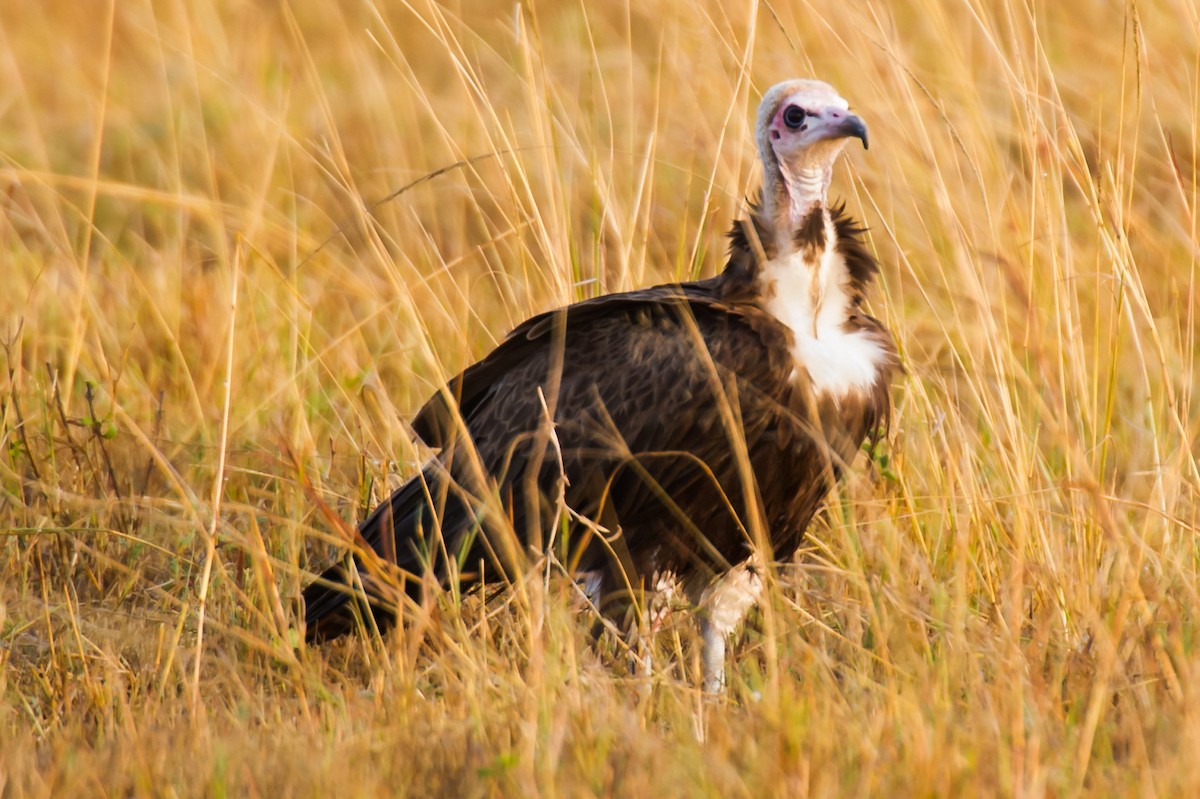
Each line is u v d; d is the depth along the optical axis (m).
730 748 10.41
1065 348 16.14
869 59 17.84
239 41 29.33
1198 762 9.74
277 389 17.12
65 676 12.62
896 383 18.36
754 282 13.50
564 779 9.88
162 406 16.81
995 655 11.58
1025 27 22.98
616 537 13.21
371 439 16.64
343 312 20.06
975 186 18.00
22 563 14.53
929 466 15.34
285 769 10.19
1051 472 15.73
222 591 14.12
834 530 15.12
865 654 12.07
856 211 19.56
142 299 20.48
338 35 29.44
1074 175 15.67
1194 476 14.52
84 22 32.28
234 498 16.27
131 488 15.68
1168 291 18.19
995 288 17.33
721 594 13.91
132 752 10.59
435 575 13.79
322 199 23.83
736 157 16.58
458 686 11.70
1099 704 10.58
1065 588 13.07
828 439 13.36
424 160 23.25
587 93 24.55
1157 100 21.50
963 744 10.29
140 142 26.41
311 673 12.38
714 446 13.28
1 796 9.98
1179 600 12.90
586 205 20.75
